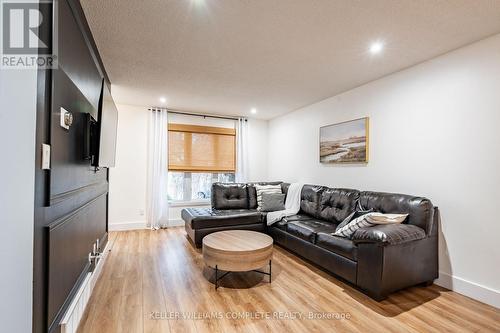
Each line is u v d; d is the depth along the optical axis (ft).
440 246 7.91
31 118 3.51
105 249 10.23
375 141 10.27
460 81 7.51
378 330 5.63
